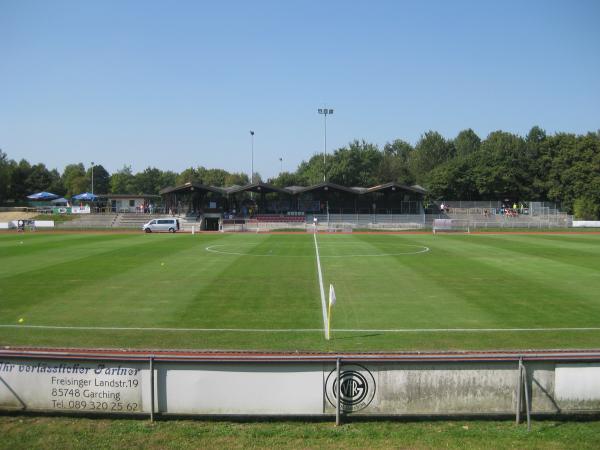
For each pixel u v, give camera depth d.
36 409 9.11
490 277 24.20
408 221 72.62
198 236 52.44
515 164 100.69
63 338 14.14
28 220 69.62
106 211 86.25
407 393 8.89
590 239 47.62
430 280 23.42
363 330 15.07
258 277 24.08
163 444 8.16
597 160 91.81
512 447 8.13
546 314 16.98
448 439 8.34
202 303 18.50
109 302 18.59
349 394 8.85
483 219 76.69
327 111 82.06
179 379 8.89
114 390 8.97
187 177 135.75
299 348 13.27
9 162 117.12
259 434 8.45
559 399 8.97
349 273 25.41
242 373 8.86
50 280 22.98
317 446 8.12
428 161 134.50
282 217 72.56
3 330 14.93
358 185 105.62
